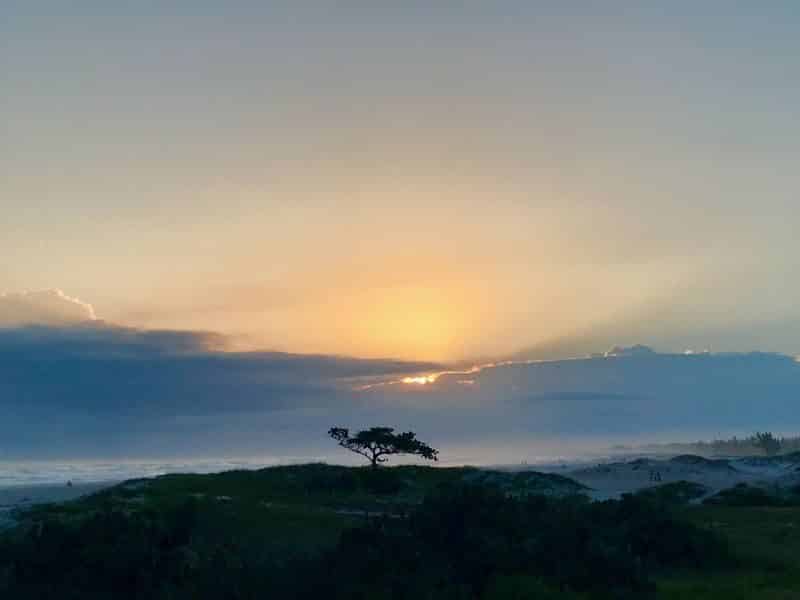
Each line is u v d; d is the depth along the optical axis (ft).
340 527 105.19
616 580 82.07
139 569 78.74
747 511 143.95
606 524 100.94
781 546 105.91
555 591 76.89
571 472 294.66
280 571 77.41
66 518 115.75
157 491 152.05
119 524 88.33
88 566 79.41
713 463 283.18
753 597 80.02
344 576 75.61
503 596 75.87
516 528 88.28
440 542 84.12
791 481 203.82
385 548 79.71
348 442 206.39
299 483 173.17
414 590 73.92
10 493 266.98
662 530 98.02
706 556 95.61
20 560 81.10
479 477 195.52
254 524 104.68
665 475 268.41
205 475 183.52
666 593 81.82
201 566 81.51
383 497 165.27
